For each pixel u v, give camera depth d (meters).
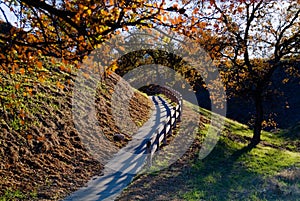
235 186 12.62
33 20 6.13
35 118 14.95
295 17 19.69
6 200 9.34
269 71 20.44
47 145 13.57
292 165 16.81
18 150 12.35
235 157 17.86
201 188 12.01
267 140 25.44
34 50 6.40
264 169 15.96
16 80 15.38
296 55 20.33
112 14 5.73
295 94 43.19
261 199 10.91
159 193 10.99
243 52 18.80
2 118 13.41
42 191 10.35
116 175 12.45
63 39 6.27
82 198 9.94
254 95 21.47
